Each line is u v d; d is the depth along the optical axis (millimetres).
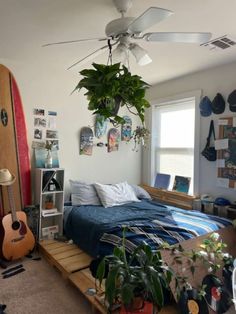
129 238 2197
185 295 1830
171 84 3834
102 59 2922
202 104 3330
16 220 2729
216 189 3250
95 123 3809
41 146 3314
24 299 2113
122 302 1497
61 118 3496
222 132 3146
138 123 4309
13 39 2436
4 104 2990
